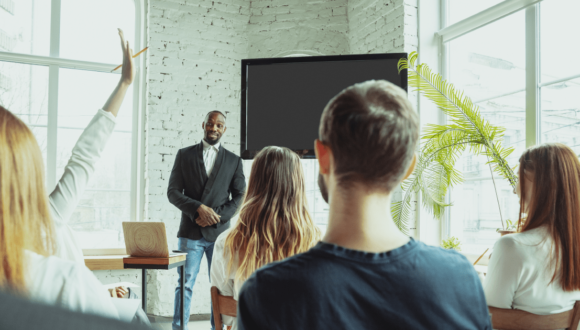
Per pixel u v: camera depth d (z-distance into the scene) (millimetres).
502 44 3521
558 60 3080
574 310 1488
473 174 3715
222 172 3721
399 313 562
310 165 5031
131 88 4602
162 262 2717
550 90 3133
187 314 3498
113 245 4461
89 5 4598
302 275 557
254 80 3818
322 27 4785
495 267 1516
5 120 542
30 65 4367
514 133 3402
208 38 4637
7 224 499
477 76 3756
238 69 4727
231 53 4715
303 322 544
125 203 4520
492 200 3523
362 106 613
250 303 560
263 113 3797
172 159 4453
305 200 1741
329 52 4770
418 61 4070
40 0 4441
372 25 4430
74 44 4531
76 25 4547
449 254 632
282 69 3795
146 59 4535
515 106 3396
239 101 4707
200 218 3525
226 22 4711
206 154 3777
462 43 3914
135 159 4562
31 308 142
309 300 546
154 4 4484
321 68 3746
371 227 613
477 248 3664
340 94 648
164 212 4402
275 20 4785
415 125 630
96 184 4453
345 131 613
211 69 4625
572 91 2967
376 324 560
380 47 4312
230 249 1670
